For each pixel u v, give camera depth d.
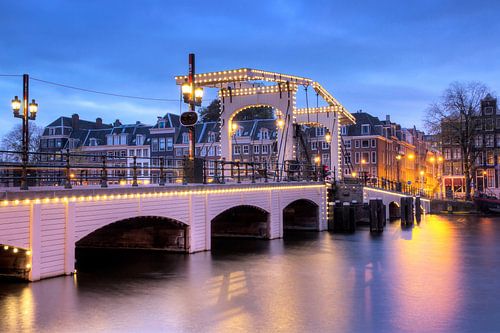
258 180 32.19
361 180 43.00
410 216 41.84
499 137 72.19
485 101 71.81
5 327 11.41
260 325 11.88
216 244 26.48
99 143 89.88
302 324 12.00
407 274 18.53
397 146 97.12
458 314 13.05
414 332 11.55
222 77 29.84
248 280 17.03
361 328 11.77
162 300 14.03
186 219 21.31
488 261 21.66
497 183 72.75
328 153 80.00
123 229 22.70
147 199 18.72
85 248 23.84
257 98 32.44
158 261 20.08
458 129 64.62
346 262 21.11
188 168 21.98
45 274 15.19
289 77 31.59
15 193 13.92
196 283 16.30
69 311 12.68
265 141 78.44
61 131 90.44
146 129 88.50
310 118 42.53
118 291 14.93
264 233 28.92
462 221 45.91
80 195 15.86
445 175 77.25
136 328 11.52
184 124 22.28
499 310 13.47
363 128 85.19
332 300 14.41
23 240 14.42
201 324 11.88
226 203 24.02
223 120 33.19
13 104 24.14
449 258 22.53
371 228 35.06
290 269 19.27
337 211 35.59
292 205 35.56
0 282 15.01
